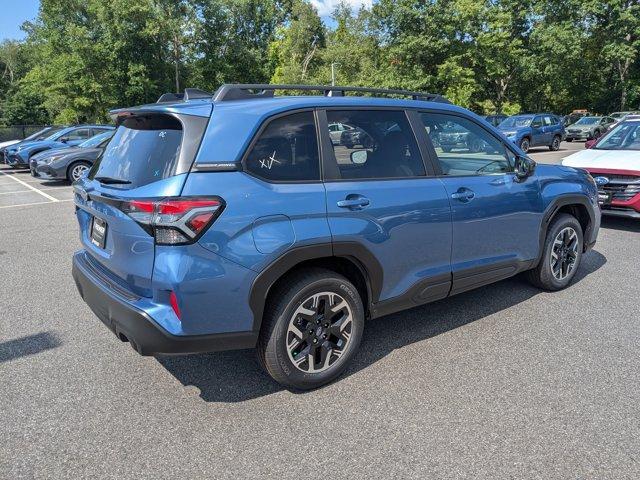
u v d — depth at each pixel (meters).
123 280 2.96
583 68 38.41
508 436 2.75
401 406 3.05
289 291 3.02
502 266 4.26
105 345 3.89
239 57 44.06
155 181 2.74
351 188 3.21
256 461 2.57
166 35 37.19
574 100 46.28
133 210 2.69
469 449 2.64
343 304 3.27
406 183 3.52
